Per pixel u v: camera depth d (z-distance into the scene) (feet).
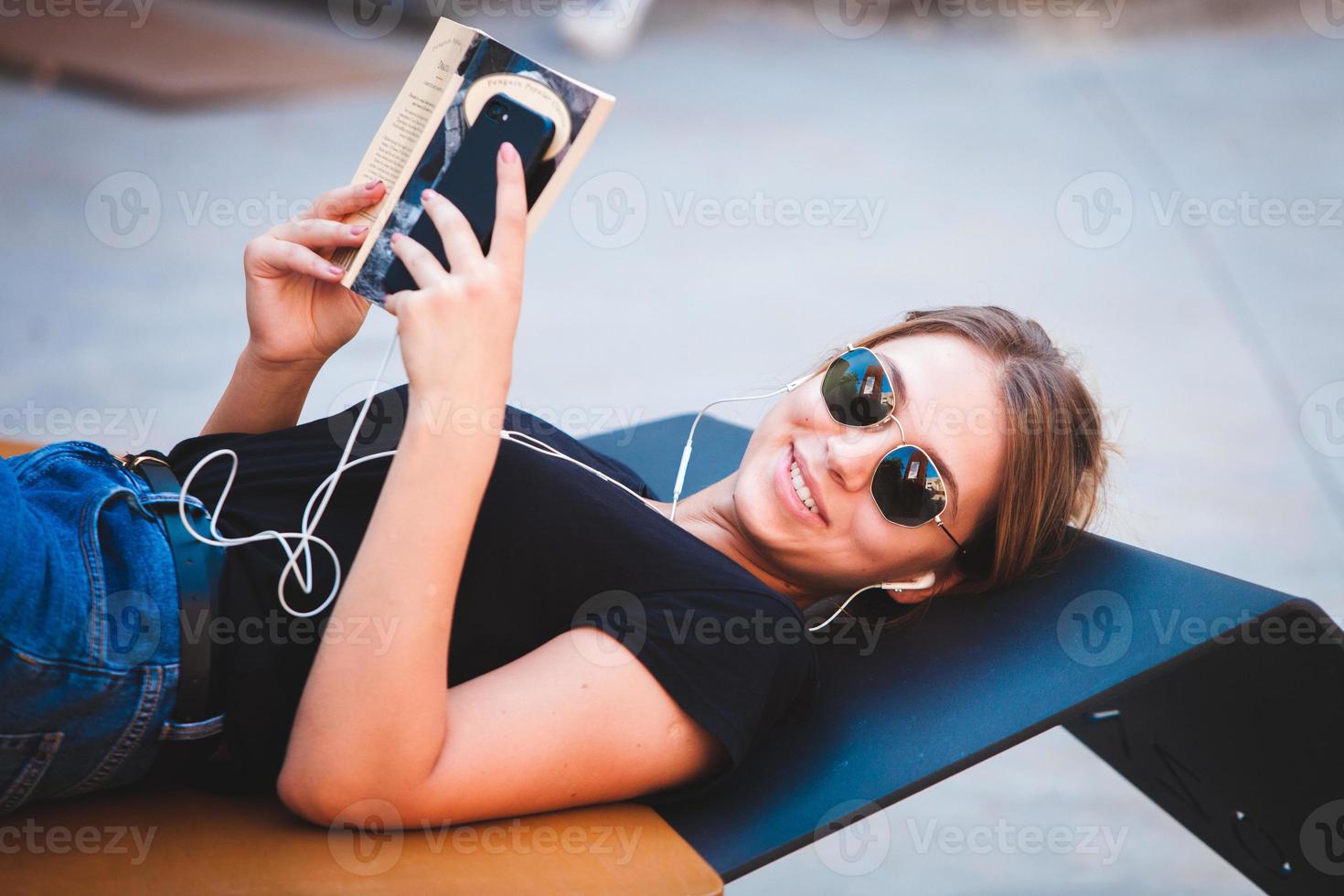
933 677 5.68
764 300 15.29
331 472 5.07
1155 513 11.23
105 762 4.27
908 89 24.91
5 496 4.15
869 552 5.91
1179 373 14.03
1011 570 6.22
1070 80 25.70
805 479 5.87
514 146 4.51
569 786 4.45
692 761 4.69
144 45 21.52
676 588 4.84
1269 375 14.11
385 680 3.99
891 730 5.30
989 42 28.73
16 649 3.92
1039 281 16.22
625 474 6.45
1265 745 6.17
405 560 4.07
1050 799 8.65
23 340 12.58
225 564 4.55
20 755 4.08
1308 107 23.07
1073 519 6.51
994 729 5.20
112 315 13.41
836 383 5.87
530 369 13.01
